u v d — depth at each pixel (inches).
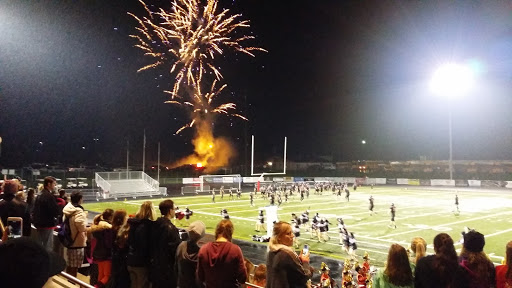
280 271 219.6
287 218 1401.3
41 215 354.9
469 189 2709.2
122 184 2183.8
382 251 909.8
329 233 1138.0
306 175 3799.2
